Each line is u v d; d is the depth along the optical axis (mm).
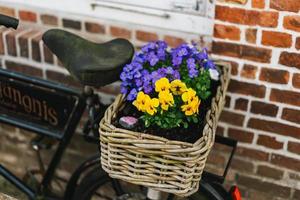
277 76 2057
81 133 2521
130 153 1732
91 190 2176
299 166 2201
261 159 2248
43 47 2359
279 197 2307
